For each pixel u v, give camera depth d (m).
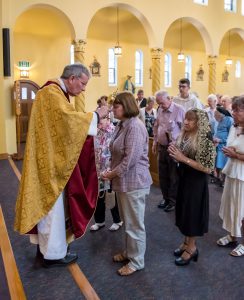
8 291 2.43
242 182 3.06
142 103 8.75
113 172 2.57
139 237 2.71
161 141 4.27
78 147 2.52
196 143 2.66
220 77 17.05
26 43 11.38
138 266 2.76
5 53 7.75
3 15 7.64
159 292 2.49
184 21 12.56
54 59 11.92
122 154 2.60
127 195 2.60
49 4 8.66
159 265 2.89
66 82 2.59
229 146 3.10
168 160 4.20
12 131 8.12
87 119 2.52
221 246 3.29
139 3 10.27
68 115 2.46
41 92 2.55
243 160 2.98
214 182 5.71
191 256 2.90
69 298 2.37
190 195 2.74
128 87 13.55
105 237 3.47
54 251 2.67
